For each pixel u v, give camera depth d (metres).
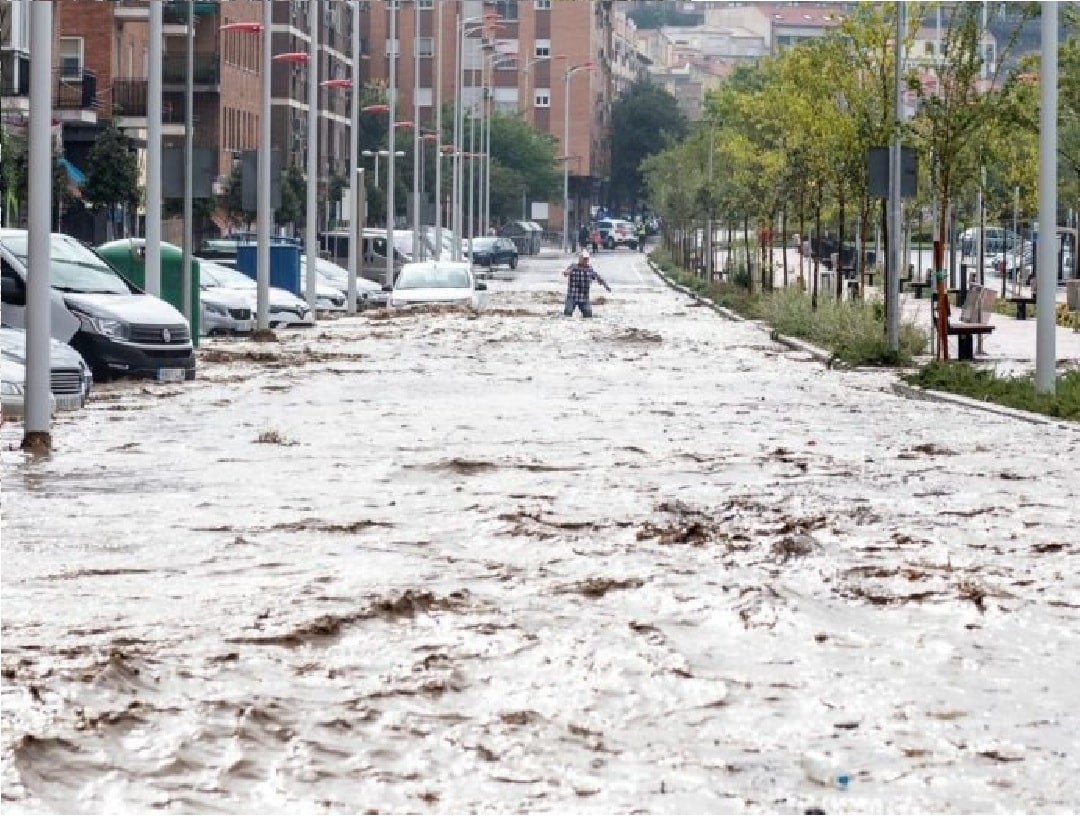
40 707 11.71
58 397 35.34
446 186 191.25
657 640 13.99
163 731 11.30
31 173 28.11
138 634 13.99
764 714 11.94
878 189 52.72
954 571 17.20
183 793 10.19
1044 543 19.05
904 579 16.69
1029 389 38.25
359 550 18.25
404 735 11.31
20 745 10.87
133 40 117.56
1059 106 71.25
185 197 53.62
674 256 159.25
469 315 79.44
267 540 18.92
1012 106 51.59
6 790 10.16
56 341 36.12
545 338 63.62
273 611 14.91
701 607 15.29
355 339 62.50
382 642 13.81
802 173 78.44
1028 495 23.09
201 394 39.84
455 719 11.70
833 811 9.96
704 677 12.89
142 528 19.81
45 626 14.31
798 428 32.59
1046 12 37.81
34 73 28.34
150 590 15.95
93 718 11.48
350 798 10.12
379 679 12.64
